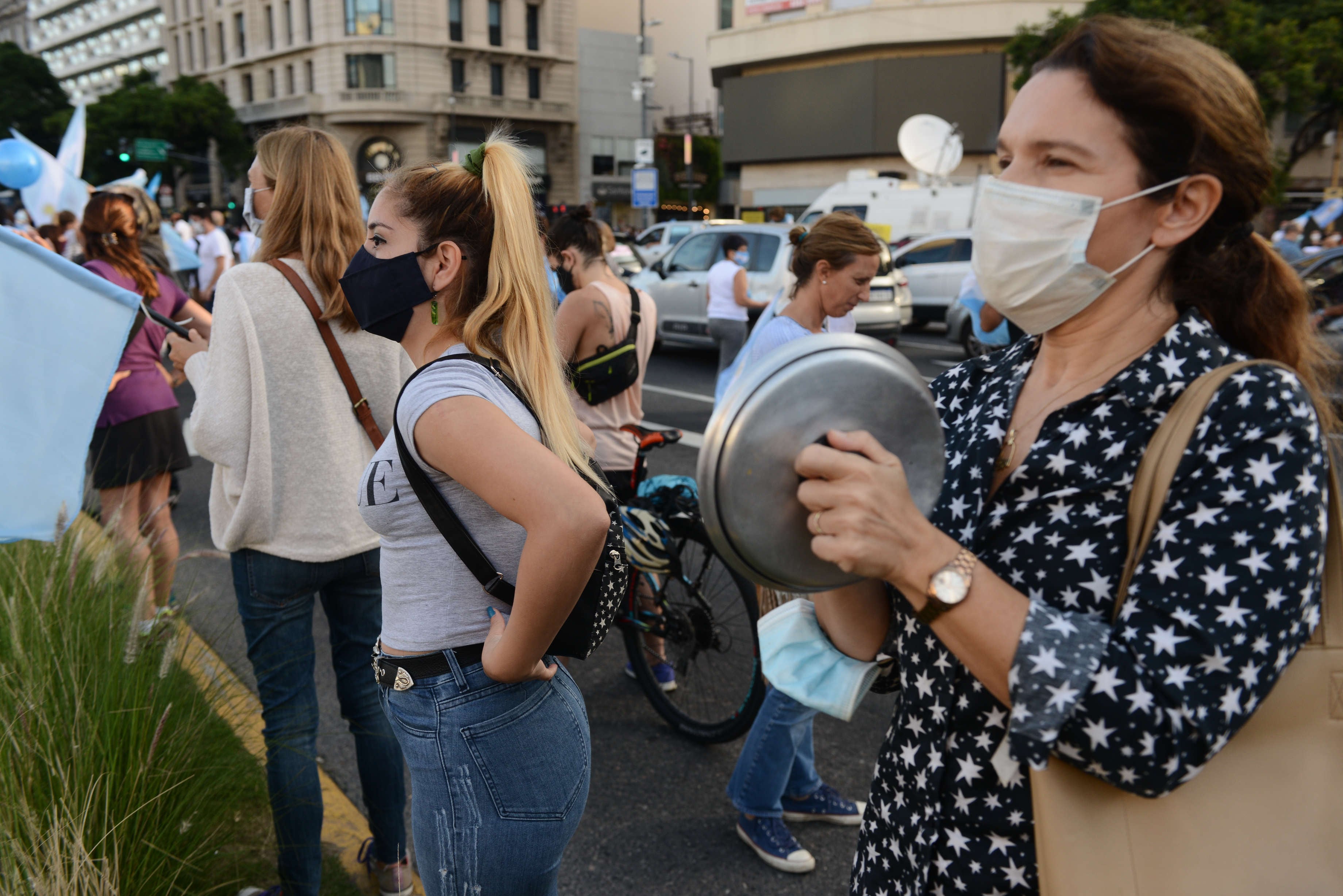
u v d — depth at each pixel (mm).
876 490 788
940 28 32250
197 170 59781
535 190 1493
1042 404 998
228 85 56938
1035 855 940
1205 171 866
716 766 2934
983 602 800
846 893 2375
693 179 39031
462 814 1382
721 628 2980
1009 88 31953
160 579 2986
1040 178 928
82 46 92625
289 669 2086
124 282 3512
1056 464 922
